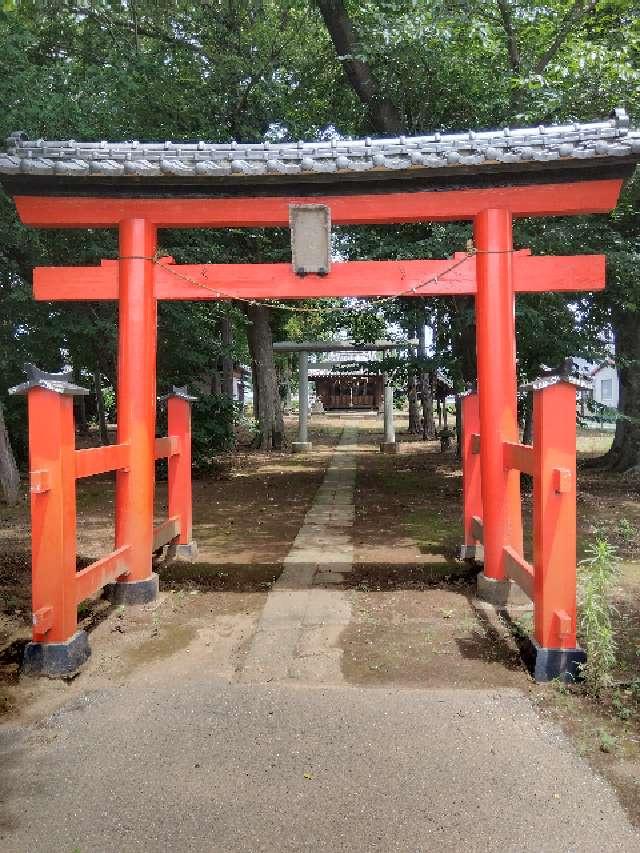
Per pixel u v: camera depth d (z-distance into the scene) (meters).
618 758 2.96
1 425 9.87
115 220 5.45
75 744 3.13
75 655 3.99
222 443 13.82
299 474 13.48
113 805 2.66
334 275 5.62
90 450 4.54
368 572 6.03
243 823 2.54
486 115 9.52
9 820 2.57
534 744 3.08
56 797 2.71
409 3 8.79
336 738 3.15
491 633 4.55
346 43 9.98
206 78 13.28
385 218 5.38
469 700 3.52
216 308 14.80
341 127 12.46
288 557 6.48
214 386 17.77
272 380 19.19
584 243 8.73
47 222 5.45
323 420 32.56
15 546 7.11
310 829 2.49
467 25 8.98
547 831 2.48
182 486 6.49
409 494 10.66
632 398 12.70
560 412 3.75
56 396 3.87
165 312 11.59
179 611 5.12
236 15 13.75
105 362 12.96
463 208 5.26
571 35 9.08
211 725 3.29
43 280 5.67
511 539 5.21
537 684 3.71
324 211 5.29
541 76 8.40
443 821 2.54
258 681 3.81
